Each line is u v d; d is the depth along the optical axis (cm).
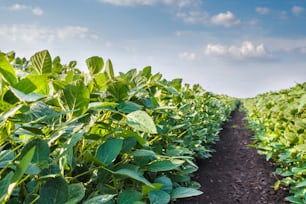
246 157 586
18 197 96
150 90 204
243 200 381
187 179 227
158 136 226
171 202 289
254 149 650
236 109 1889
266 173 483
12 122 106
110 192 126
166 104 295
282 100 569
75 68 307
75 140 96
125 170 111
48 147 95
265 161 548
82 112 113
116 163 153
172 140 273
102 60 166
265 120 597
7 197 78
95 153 131
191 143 357
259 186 427
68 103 111
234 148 667
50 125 110
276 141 443
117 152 118
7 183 76
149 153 141
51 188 90
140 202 113
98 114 143
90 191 124
